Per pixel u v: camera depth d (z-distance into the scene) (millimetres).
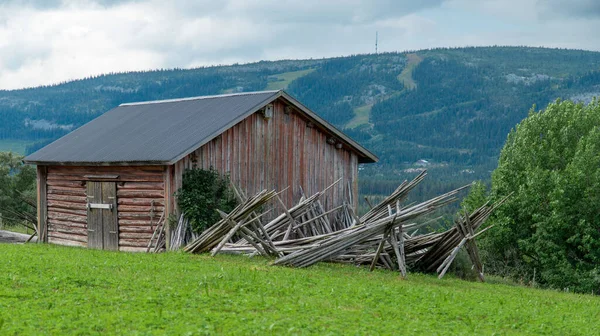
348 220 35688
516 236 45594
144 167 29844
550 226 42656
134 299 14898
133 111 38188
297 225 28703
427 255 27078
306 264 23562
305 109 34438
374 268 26125
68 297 14977
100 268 19938
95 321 12781
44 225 34469
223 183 30156
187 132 30703
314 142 35656
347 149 37562
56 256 22828
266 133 33094
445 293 19359
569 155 48844
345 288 18500
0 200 52312
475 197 50375
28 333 11820
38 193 34500
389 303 16906
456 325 14742
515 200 46000
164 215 29062
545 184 44969
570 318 17469
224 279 18484
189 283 17500
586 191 43250
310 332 12891
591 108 52375
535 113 52969
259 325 12922
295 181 34500
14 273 17906
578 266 41938
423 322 14602
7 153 55750
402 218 23688
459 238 25953
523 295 22516
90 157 31125
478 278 27234
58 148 34500
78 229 32656
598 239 41812
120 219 30609
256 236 24547
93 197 31844
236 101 33406
